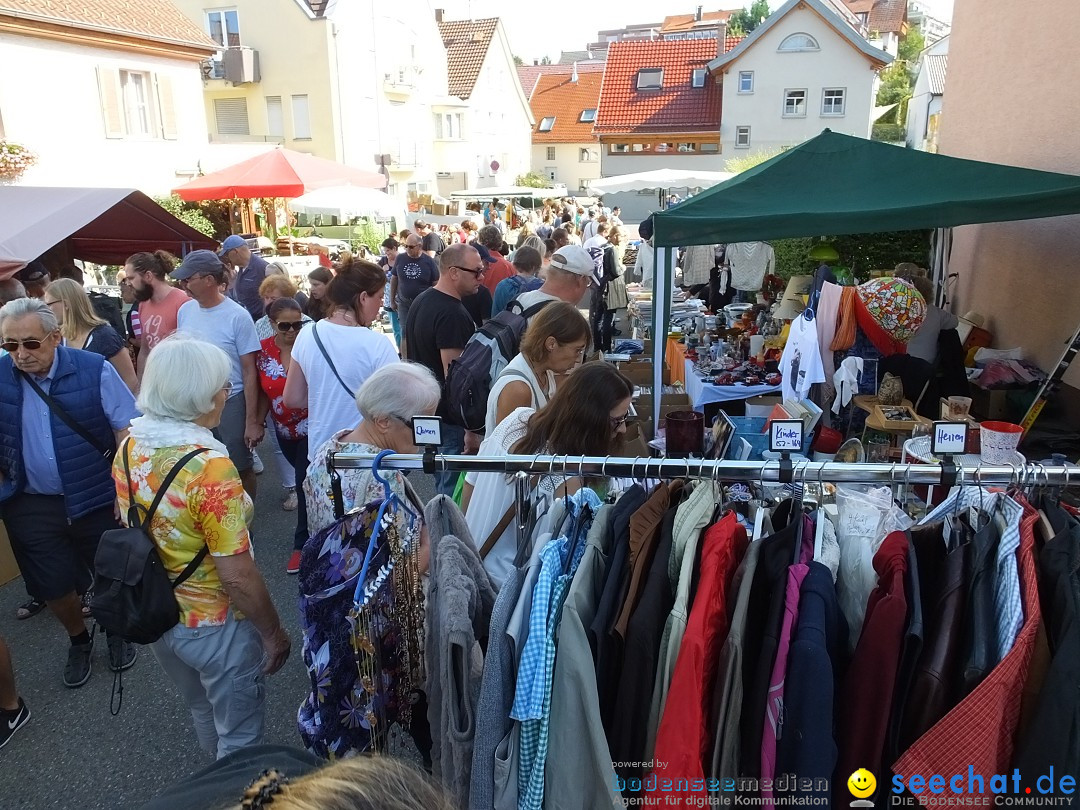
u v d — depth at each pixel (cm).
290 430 432
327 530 186
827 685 132
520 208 2650
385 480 185
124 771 285
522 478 195
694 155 3197
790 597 143
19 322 292
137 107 1580
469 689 168
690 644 139
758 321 668
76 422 306
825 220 432
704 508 163
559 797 152
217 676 226
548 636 153
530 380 298
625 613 150
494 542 232
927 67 2664
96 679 339
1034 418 453
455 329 442
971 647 139
